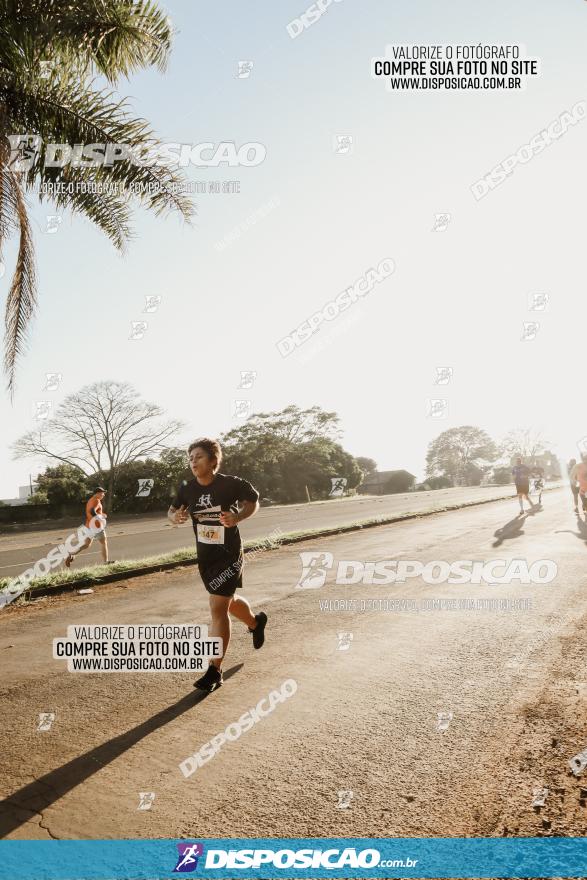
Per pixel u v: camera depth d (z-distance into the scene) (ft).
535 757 9.45
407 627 17.80
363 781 8.99
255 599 22.38
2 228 28.17
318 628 18.03
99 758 10.05
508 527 43.86
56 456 116.37
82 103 27.86
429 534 42.09
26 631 18.83
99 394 111.96
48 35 24.79
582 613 18.34
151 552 42.50
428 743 10.16
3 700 12.89
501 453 278.67
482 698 12.05
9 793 8.99
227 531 13.83
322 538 43.57
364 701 12.19
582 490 47.24
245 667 14.69
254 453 151.43
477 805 8.18
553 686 12.44
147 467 123.95
